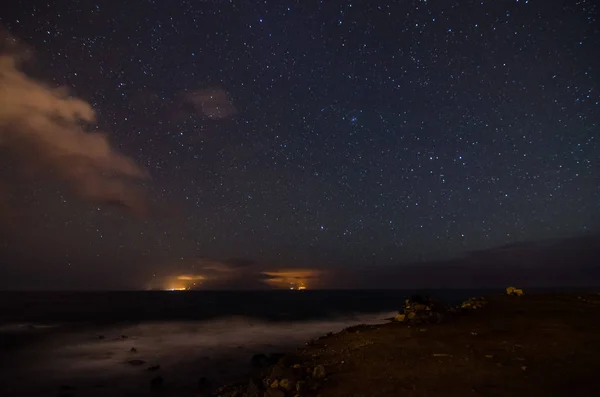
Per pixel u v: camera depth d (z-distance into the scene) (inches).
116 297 4291.3
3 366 708.7
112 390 548.7
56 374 644.1
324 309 2127.2
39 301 3065.9
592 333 357.4
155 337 1074.1
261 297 4367.6
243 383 331.0
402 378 263.6
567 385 232.7
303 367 304.7
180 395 518.6
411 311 482.6
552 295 605.6
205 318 1608.0
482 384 241.8
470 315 482.6
